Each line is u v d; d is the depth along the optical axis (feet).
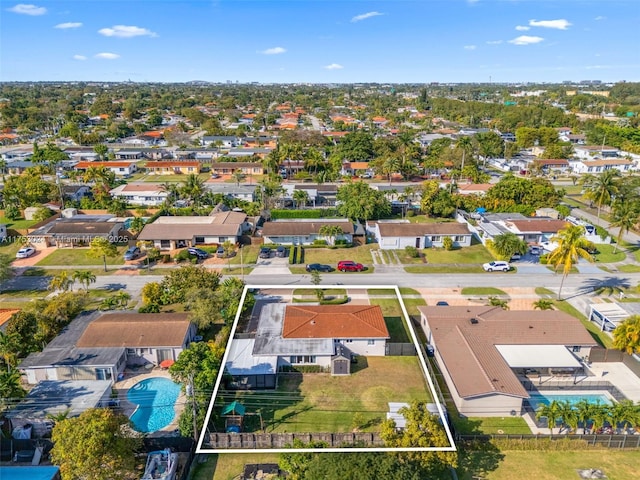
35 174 388.16
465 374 134.21
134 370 146.82
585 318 181.98
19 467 105.19
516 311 171.12
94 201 328.90
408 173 414.41
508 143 510.58
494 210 309.42
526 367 140.67
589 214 319.27
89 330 151.94
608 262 237.25
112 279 213.46
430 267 230.68
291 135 548.72
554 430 122.72
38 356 140.77
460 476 107.14
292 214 301.22
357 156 472.03
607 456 114.52
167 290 185.06
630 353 150.00
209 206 311.88
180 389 137.49
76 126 638.94
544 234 261.44
